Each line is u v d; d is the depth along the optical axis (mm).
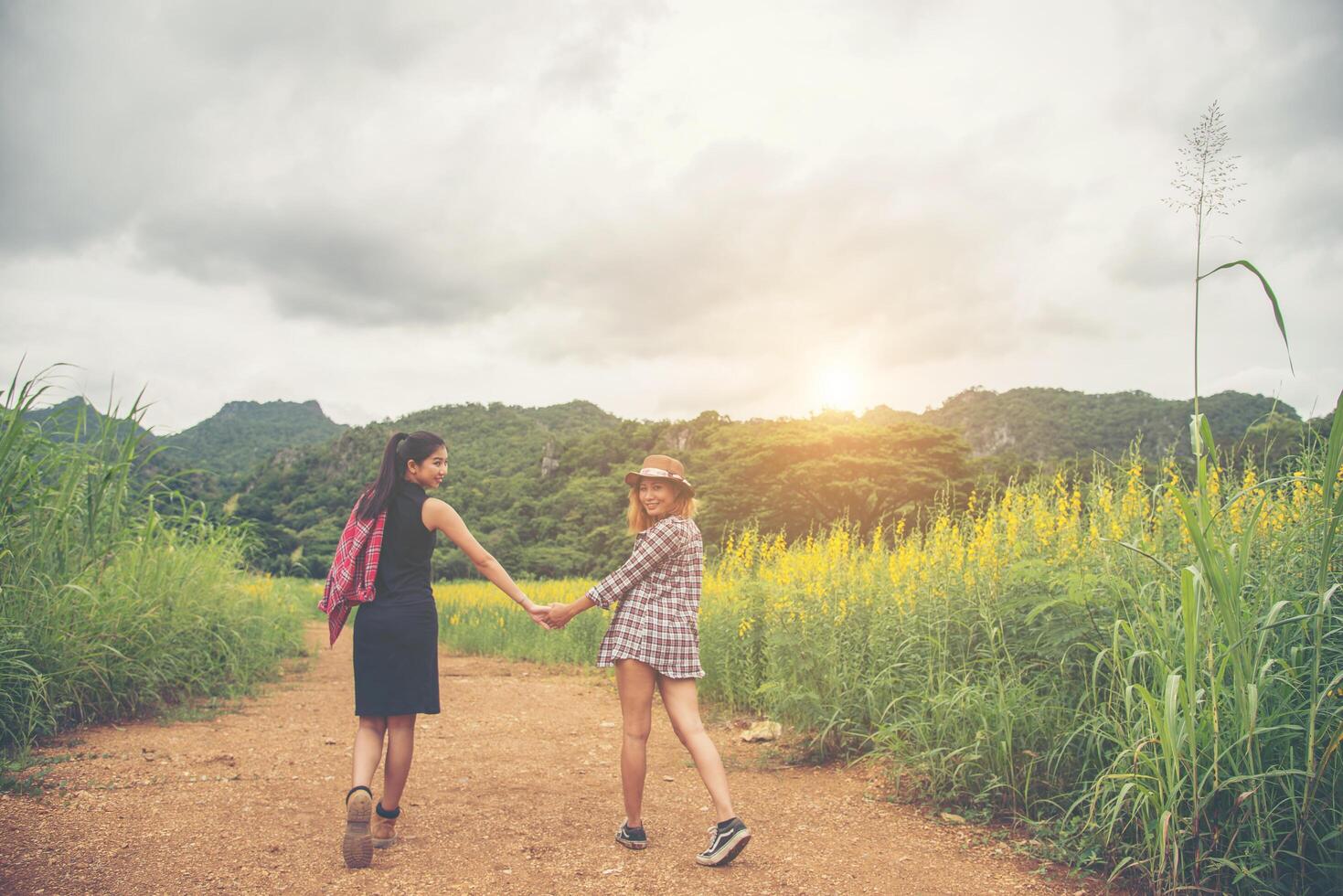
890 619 5340
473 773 4941
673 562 3627
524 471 112688
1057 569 4230
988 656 4379
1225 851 2904
